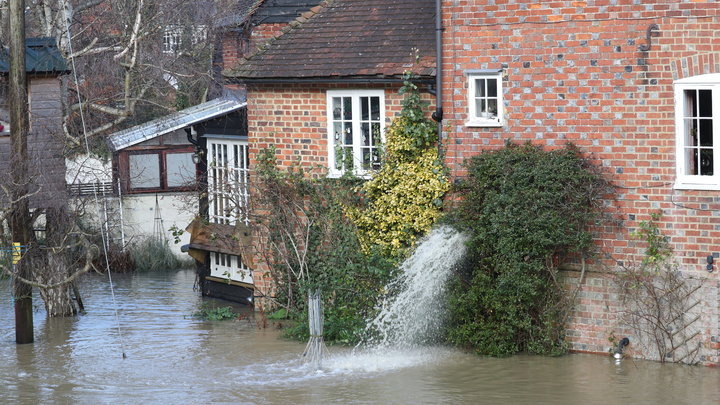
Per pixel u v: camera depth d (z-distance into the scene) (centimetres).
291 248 4056
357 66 3900
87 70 5872
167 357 3612
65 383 3306
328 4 4294
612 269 3397
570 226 3362
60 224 4222
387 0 4206
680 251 3297
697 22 3228
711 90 3234
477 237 3481
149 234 5978
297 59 4062
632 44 3322
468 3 3588
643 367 3275
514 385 3116
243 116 4509
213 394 3114
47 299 4466
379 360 3475
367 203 3878
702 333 3262
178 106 6700
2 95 4228
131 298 4878
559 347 3469
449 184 3684
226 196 4325
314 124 4034
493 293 3459
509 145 3531
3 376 3416
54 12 5669
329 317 3809
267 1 5631
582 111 3422
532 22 3481
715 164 3241
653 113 3309
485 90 3612
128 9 5709
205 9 6281
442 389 3097
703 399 2916
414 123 3762
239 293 4628
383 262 3712
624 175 3366
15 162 3838
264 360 3519
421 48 3862
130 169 6356
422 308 3631
